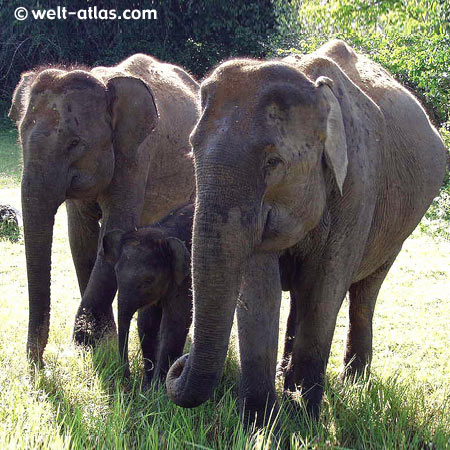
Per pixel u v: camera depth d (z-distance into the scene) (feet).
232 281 11.51
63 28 89.97
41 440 12.98
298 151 12.27
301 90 12.37
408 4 45.29
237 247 11.46
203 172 11.62
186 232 20.34
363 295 19.75
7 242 36.50
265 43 88.84
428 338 24.38
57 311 25.71
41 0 88.53
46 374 16.63
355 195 15.01
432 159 20.12
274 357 14.51
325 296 15.33
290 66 12.75
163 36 93.09
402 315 27.02
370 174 15.69
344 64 18.15
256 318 14.29
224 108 12.07
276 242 13.16
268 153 11.93
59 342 21.17
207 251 11.35
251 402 14.28
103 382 16.96
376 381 17.37
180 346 19.08
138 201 22.63
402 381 18.03
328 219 14.79
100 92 21.22
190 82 29.53
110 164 21.56
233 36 92.43
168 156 25.11
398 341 23.97
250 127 11.88
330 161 12.82
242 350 14.38
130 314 18.70
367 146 15.79
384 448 13.76
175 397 12.16
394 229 18.60
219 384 17.48
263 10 90.38
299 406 15.37
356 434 15.15
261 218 12.28
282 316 26.61
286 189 12.50
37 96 20.72
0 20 92.32
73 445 12.91
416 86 51.60
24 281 30.35
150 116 22.13
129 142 21.97
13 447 12.23
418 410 16.15
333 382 17.92
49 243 19.98
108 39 94.12
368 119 16.30
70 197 21.18
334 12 45.42
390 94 18.84
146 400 16.16
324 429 14.90
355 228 15.25
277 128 12.02
